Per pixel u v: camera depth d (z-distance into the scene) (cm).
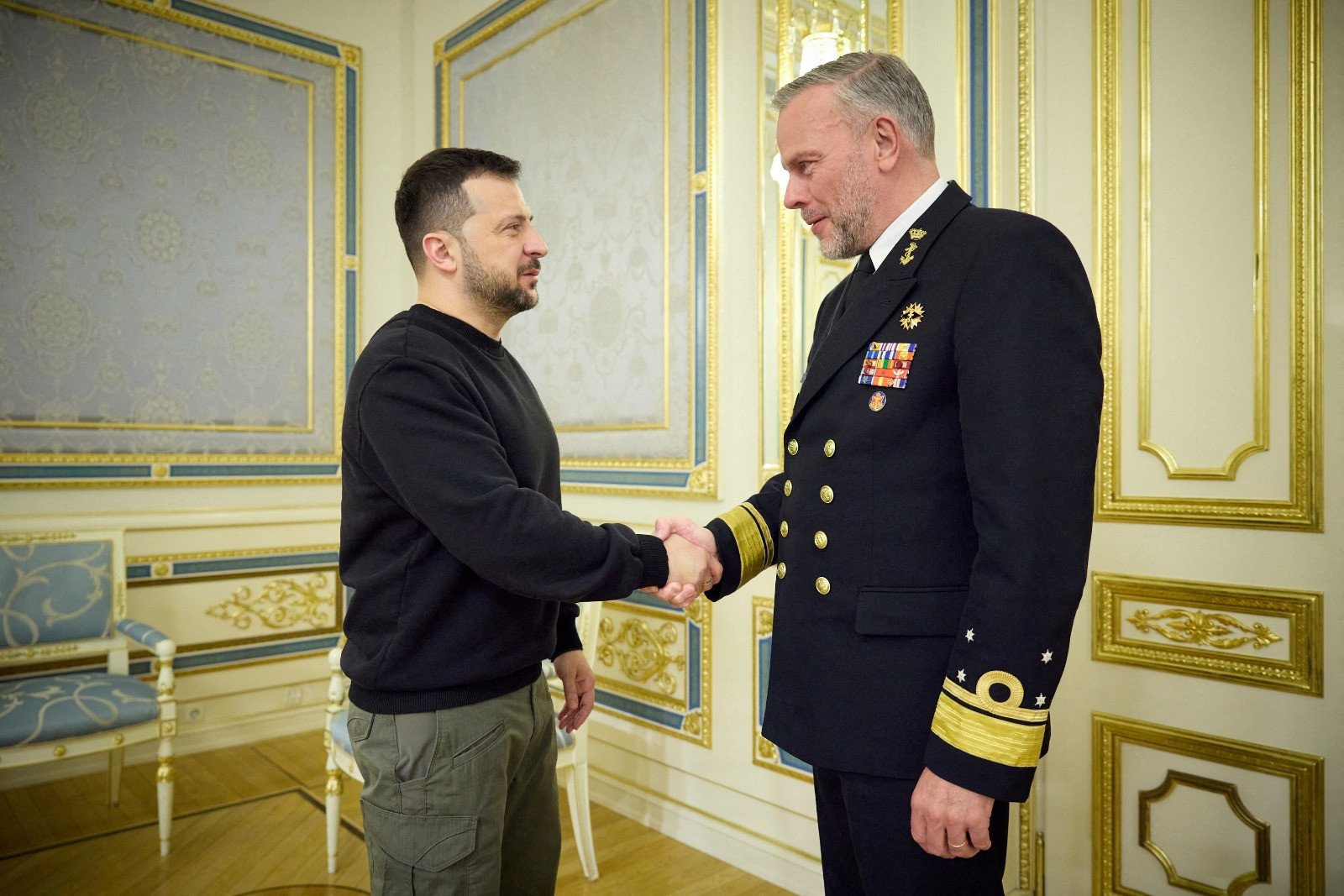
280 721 359
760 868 239
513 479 126
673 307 271
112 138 327
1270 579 170
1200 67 177
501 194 142
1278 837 169
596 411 299
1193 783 179
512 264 142
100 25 324
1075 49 195
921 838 99
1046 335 98
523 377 153
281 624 360
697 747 261
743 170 253
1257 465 171
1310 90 163
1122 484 190
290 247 370
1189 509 179
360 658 131
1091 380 99
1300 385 165
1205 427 177
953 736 96
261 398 363
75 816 277
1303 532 166
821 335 142
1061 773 199
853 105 118
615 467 288
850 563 111
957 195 116
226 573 346
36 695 247
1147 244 185
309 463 373
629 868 244
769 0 243
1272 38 168
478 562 120
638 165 283
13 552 281
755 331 248
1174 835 182
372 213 395
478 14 358
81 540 294
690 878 238
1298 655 166
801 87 123
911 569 108
